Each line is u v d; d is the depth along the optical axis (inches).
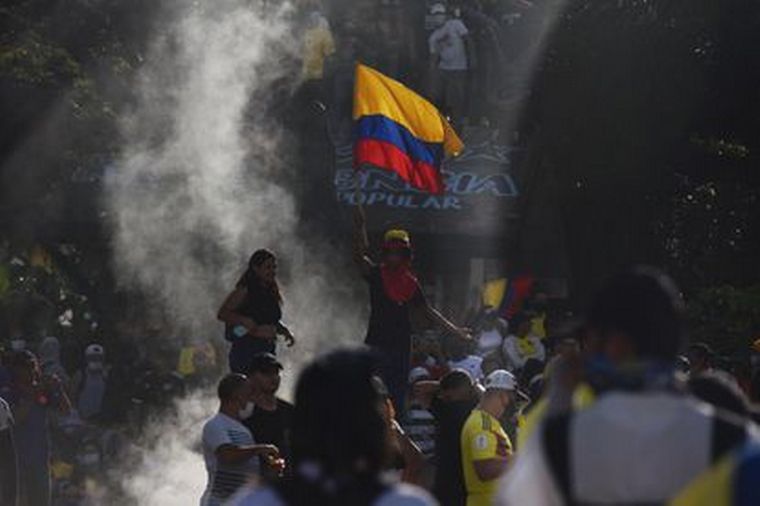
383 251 1470.2
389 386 1443.2
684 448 464.1
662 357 477.1
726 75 2913.4
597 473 466.0
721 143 2972.4
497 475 1096.2
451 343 2043.6
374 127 1705.2
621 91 2876.5
